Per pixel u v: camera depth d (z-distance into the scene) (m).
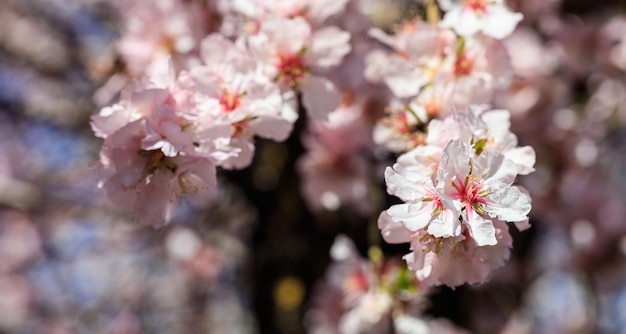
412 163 1.61
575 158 3.91
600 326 4.59
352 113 2.72
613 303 4.50
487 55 2.02
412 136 2.03
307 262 4.09
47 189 5.08
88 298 5.85
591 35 4.09
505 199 1.45
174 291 5.76
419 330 2.32
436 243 1.50
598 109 4.25
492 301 4.34
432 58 2.08
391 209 1.47
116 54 2.64
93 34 4.96
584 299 4.57
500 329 4.28
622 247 3.99
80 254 5.82
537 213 4.01
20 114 5.28
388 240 1.60
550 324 5.16
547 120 3.82
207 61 1.94
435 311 3.96
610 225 4.02
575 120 3.96
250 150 1.85
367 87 2.65
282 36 2.03
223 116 1.66
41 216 5.48
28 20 5.07
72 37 5.00
